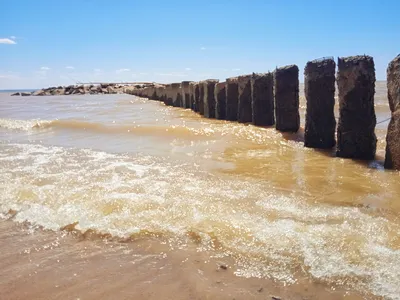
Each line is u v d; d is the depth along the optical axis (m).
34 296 2.86
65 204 4.57
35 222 4.22
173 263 3.21
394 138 5.64
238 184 5.12
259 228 3.62
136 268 3.17
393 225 3.54
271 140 8.17
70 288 2.93
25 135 10.53
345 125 6.51
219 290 2.79
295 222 3.71
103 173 5.93
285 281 2.86
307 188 4.87
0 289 2.96
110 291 2.87
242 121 11.13
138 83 54.69
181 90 19.73
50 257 3.44
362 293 2.67
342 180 5.18
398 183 4.95
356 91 6.30
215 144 8.03
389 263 2.94
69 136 10.00
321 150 7.23
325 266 2.98
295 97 8.65
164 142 8.48
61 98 37.41
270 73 9.85
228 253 3.29
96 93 50.09
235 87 11.77
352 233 3.41
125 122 11.81
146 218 4.03
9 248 3.64
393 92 5.79
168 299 2.73
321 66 7.12
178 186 5.08
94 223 4.04
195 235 3.62
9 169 6.41
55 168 6.39
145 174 5.81
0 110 21.39
